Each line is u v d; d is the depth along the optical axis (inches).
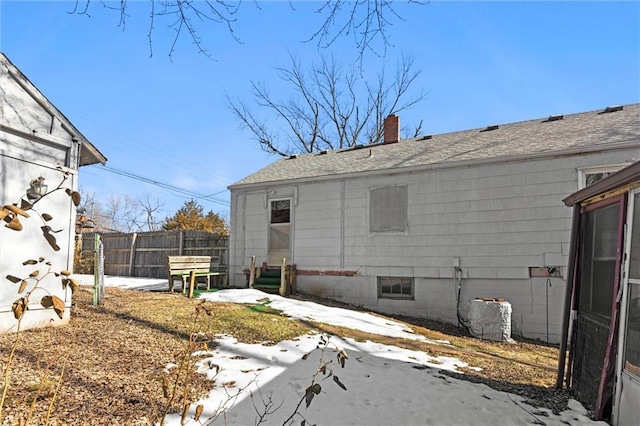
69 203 244.1
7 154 214.2
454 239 382.3
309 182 454.3
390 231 410.9
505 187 364.8
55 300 61.9
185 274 411.2
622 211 148.6
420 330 327.3
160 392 148.2
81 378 154.8
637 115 383.6
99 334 217.3
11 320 213.0
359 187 429.4
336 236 436.8
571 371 190.1
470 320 334.0
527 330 347.3
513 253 357.7
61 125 242.2
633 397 131.0
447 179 389.1
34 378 150.2
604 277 164.6
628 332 139.1
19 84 220.2
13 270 214.8
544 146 360.2
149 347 200.8
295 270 450.3
